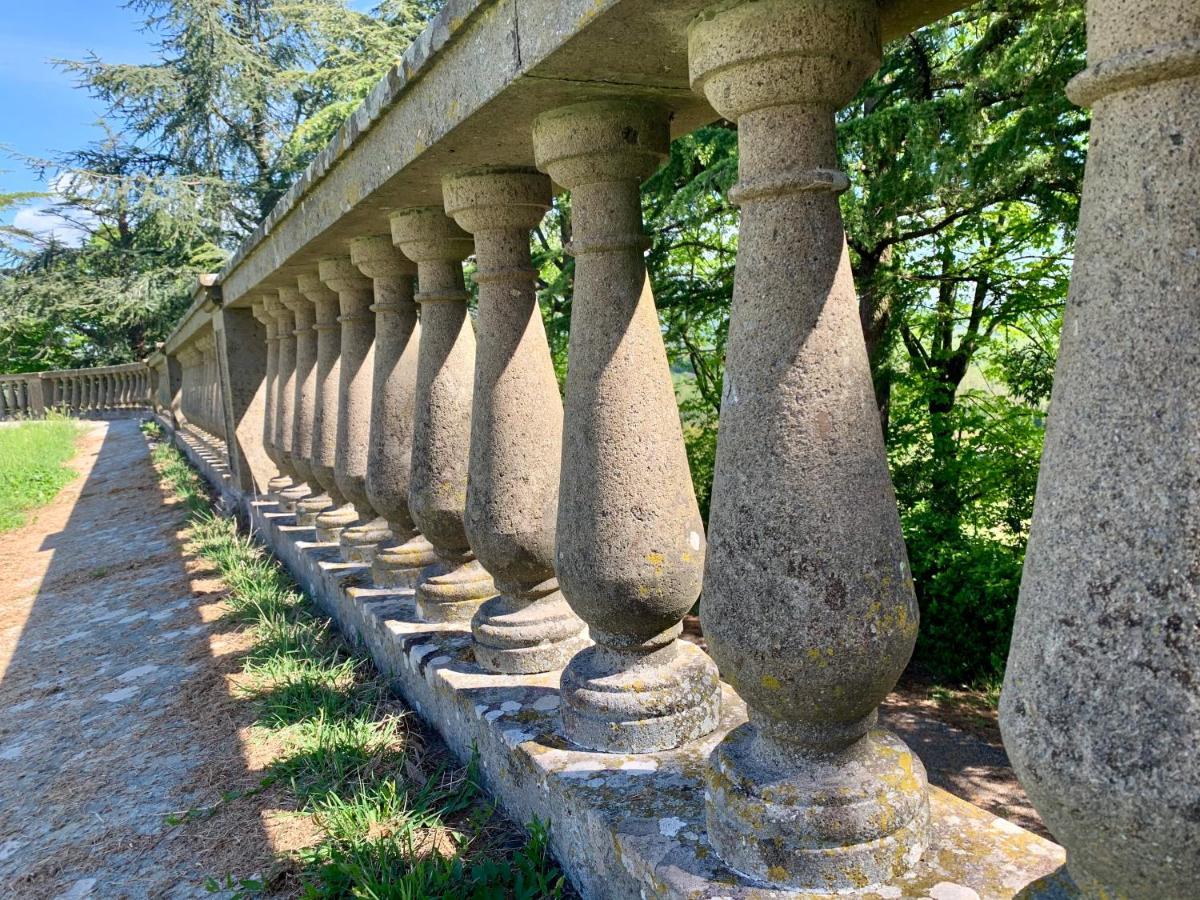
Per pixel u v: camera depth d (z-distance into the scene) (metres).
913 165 5.19
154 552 6.82
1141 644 1.04
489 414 2.87
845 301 1.63
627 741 2.31
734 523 1.65
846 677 1.60
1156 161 1.03
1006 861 1.71
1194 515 1.01
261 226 4.91
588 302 2.33
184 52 22.12
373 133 3.01
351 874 2.25
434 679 3.01
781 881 1.68
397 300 3.89
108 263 22.95
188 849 2.61
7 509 9.98
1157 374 1.03
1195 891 1.06
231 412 7.36
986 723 4.89
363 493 4.51
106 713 3.73
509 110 2.23
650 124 2.26
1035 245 6.60
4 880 2.56
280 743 3.19
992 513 6.36
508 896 2.22
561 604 3.01
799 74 1.55
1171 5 0.98
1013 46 4.95
